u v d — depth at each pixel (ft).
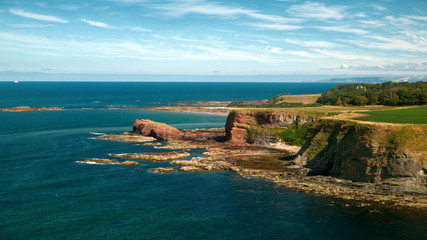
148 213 165.89
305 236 140.36
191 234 143.43
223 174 232.94
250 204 175.52
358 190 191.11
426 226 146.10
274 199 181.78
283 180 215.51
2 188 201.98
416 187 184.85
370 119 238.07
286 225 150.41
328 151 237.86
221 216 161.38
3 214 163.94
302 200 179.11
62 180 218.59
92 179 221.25
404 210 162.30
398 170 187.73
